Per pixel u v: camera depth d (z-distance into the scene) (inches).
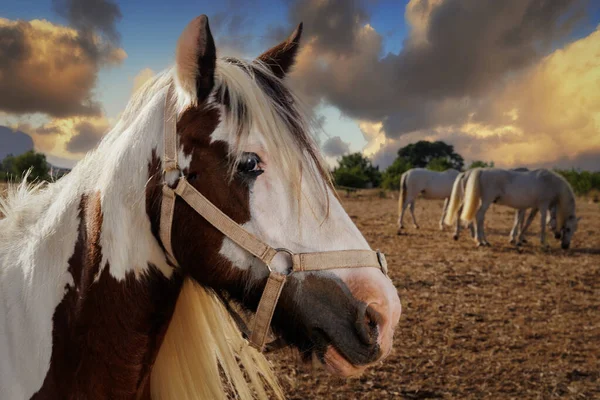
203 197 46.0
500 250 361.4
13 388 47.8
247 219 45.9
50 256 51.3
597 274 279.4
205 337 57.1
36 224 54.7
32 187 61.6
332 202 49.1
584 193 970.1
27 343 49.1
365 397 124.3
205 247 46.9
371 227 481.4
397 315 47.5
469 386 133.3
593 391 133.2
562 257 335.6
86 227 50.9
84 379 49.3
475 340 167.6
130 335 50.6
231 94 46.7
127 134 50.8
